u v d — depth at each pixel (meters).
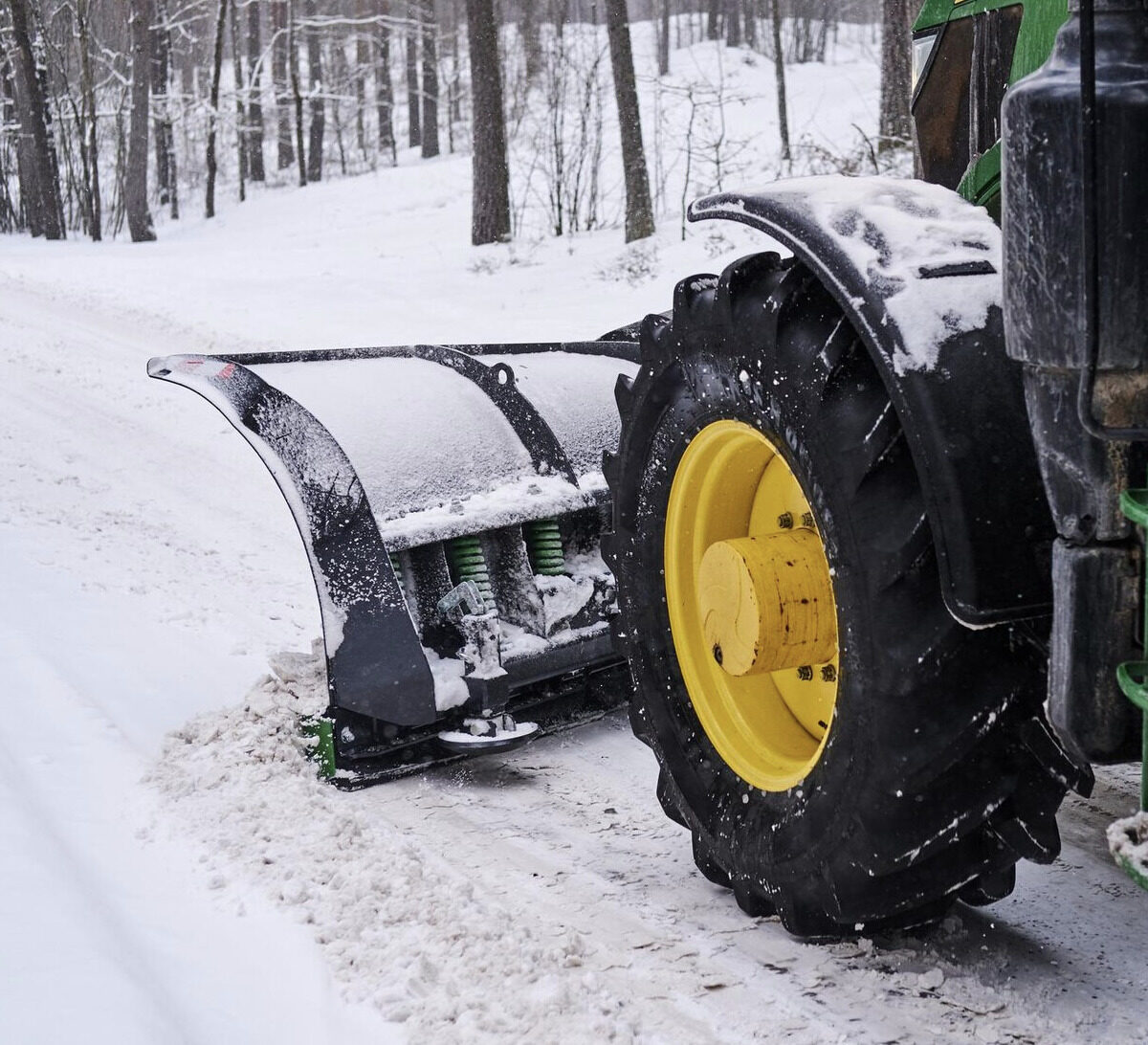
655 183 23.94
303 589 5.31
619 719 3.90
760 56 50.38
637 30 62.62
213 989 2.36
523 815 3.20
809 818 2.29
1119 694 1.82
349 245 21.81
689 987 2.34
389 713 3.30
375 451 3.60
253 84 36.50
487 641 3.39
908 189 2.31
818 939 2.50
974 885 2.31
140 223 28.36
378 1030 2.21
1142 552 1.79
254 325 13.03
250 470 7.46
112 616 4.76
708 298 2.51
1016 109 1.76
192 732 3.62
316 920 2.60
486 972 2.38
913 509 2.06
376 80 43.78
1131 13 1.71
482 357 4.32
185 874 2.85
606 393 4.12
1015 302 1.80
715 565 2.47
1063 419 1.80
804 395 2.22
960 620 1.96
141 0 27.48
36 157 30.38
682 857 2.94
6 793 3.10
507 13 46.31
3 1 33.19
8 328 13.24
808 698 2.57
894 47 14.72
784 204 2.27
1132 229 1.66
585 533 3.89
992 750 2.07
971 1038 2.14
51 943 2.39
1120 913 2.55
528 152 28.19
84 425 8.63
